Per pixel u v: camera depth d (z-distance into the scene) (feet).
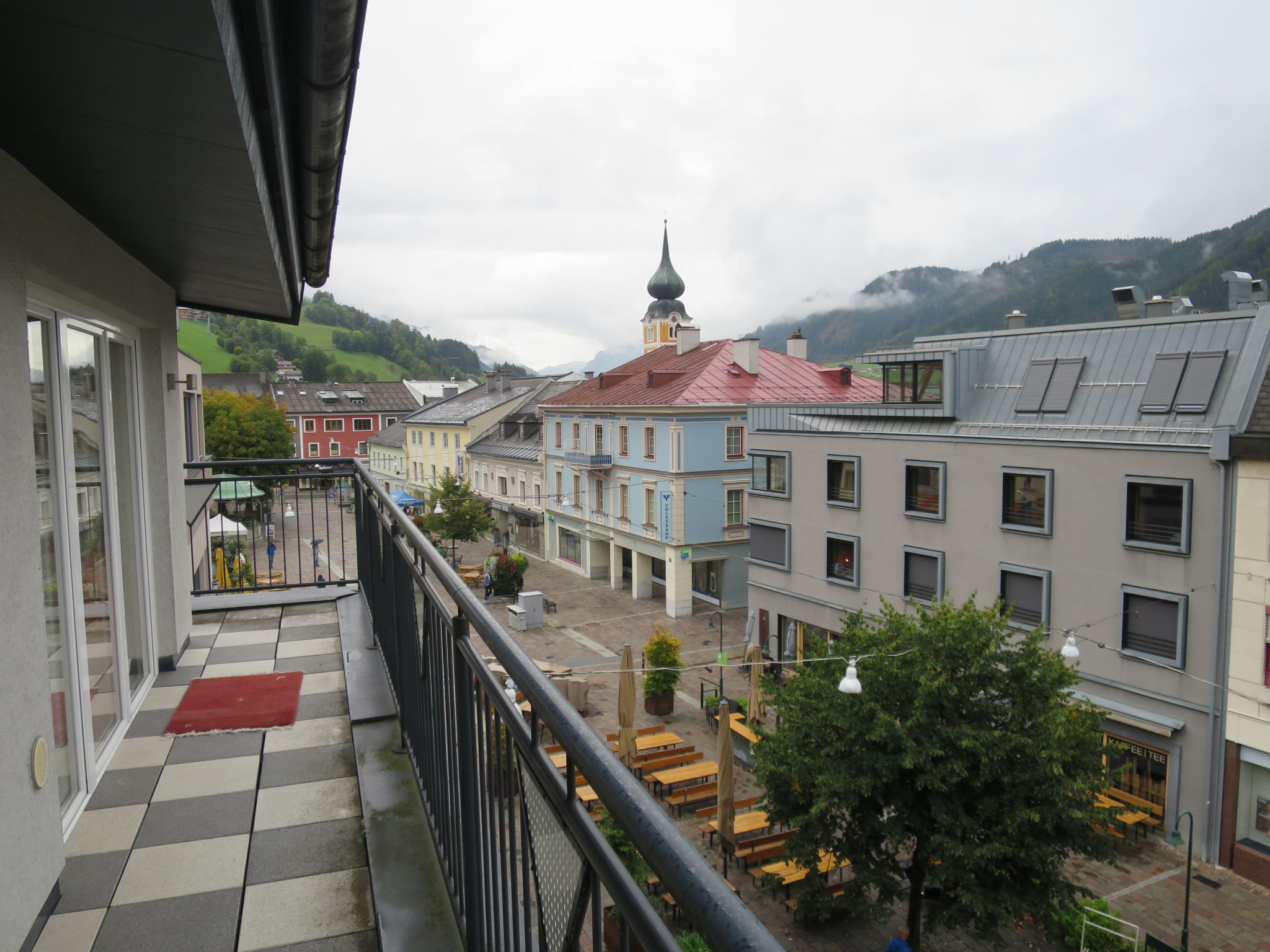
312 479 20.10
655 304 198.90
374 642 15.51
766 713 58.44
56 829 7.67
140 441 14.10
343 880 8.31
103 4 3.86
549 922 4.00
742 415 93.15
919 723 33.19
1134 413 49.11
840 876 38.86
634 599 99.71
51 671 9.37
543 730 4.27
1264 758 42.06
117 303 11.73
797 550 71.97
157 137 6.36
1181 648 45.62
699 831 43.27
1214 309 297.74
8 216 7.04
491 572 98.17
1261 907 39.40
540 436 133.59
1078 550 50.72
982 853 31.53
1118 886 41.16
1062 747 32.99
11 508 6.88
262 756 11.16
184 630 15.80
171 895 8.09
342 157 9.30
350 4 5.14
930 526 60.08
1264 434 41.68
